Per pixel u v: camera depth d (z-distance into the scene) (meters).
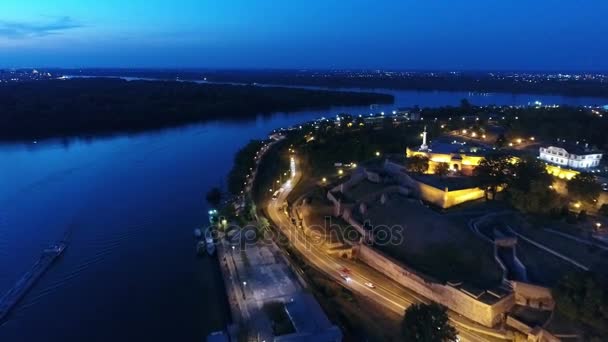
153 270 107.38
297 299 88.31
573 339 69.69
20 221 135.50
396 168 141.25
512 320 77.88
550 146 141.12
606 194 108.31
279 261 105.69
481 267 89.88
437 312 70.56
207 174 187.38
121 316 90.12
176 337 83.88
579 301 69.94
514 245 93.38
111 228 131.00
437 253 97.62
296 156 199.62
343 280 98.06
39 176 183.50
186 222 135.50
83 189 167.00
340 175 160.50
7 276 104.44
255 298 89.06
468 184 120.62
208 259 112.31
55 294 97.56
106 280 103.12
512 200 105.69
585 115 188.75
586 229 95.12
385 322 83.31
